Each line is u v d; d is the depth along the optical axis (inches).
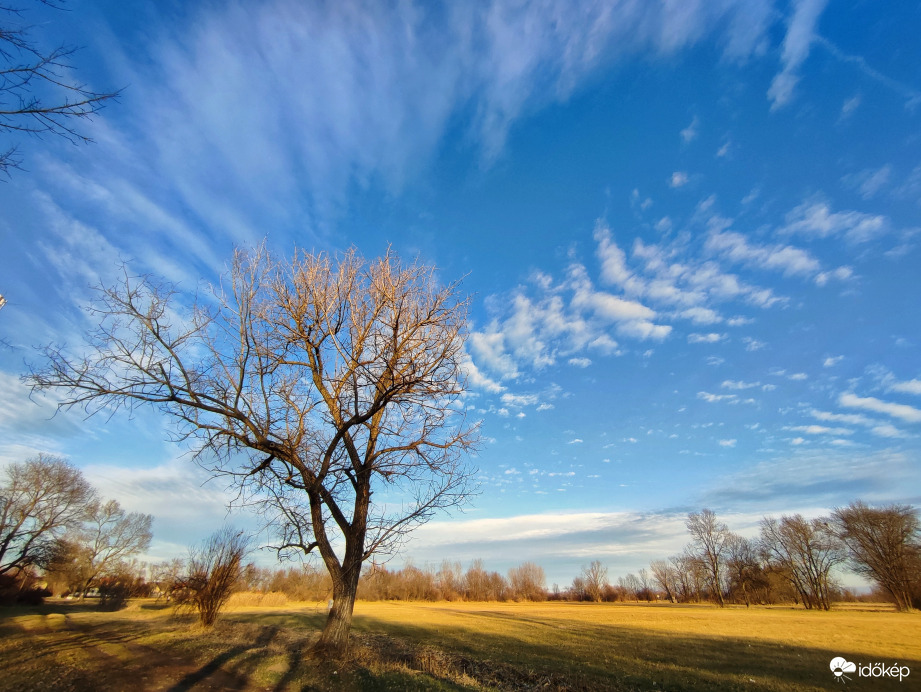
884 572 2571.4
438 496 625.6
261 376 583.2
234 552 1008.2
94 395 482.3
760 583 3329.2
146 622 1131.9
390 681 514.3
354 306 654.5
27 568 1807.3
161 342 522.3
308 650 610.5
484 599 4603.8
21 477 1776.6
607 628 1539.1
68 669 534.9
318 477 604.7
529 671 728.3
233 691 463.8
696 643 1136.8
